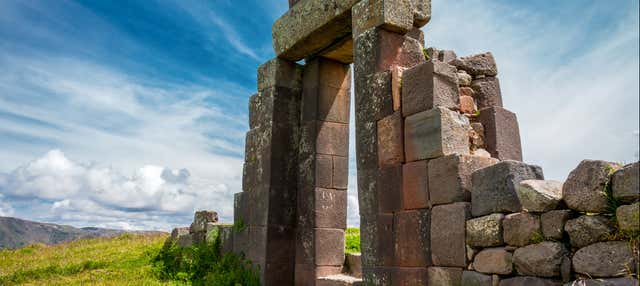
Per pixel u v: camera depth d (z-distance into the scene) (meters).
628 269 4.94
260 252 11.19
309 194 11.41
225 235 12.53
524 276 6.04
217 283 11.00
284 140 11.81
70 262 13.97
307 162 11.65
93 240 18.97
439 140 7.49
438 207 7.38
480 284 6.56
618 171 5.14
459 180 7.14
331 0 10.33
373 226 8.44
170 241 14.33
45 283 11.73
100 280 11.66
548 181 6.20
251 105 12.67
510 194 6.46
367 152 8.75
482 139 8.23
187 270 12.18
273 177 11.48
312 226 11.13
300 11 11.30
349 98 12.23
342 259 11.23
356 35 9.32
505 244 6.43
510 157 8.20
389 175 8.28
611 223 5.23
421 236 7.59
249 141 12.46
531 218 6.05
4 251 17.92
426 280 7.41
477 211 6.90
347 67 12.35
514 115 8.47
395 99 8.35
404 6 8.98
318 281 10.55
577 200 5.54
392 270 7.97
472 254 6.83
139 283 11.12
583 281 5.25
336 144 11.77
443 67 7.96
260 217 11.43
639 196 4.92
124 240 18.09
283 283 11.16
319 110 11.69
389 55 8.79
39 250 17.75
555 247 5.68
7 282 12.23
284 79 12.09
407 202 7.92
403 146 8.15
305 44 11.37
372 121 8.73
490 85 8.70
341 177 11.67
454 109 7.92
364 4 9.23
